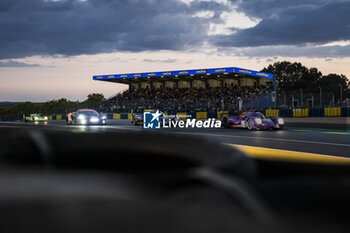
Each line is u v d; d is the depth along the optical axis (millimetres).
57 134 645
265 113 30859
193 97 56031
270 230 451
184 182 479
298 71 93812
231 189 482
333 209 462
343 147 8469
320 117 25641
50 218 457
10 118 58031
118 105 54062
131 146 582
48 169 483
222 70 53375
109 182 466
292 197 470
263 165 652
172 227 456
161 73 59656
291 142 9867
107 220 455
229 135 12695
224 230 444
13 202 454
